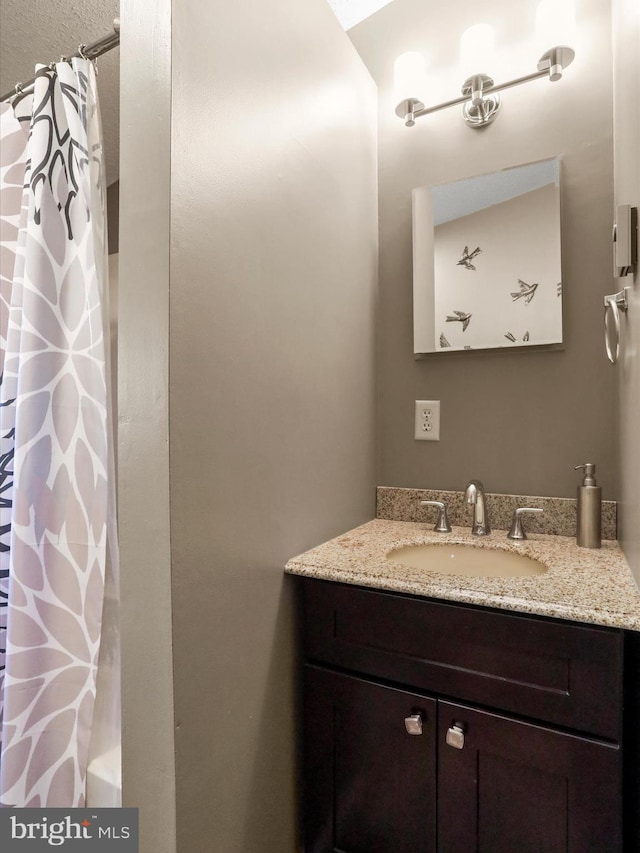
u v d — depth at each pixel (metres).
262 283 1.00
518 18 1.42
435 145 1.53
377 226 1.62
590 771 0.82
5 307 1.18
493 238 1.44
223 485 0.89
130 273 0.81
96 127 1.10
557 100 1.37
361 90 1.50
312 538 1.21
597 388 1.33
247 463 0.95
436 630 0.95
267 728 1.02
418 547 1.30
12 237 1.19
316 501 1.22
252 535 0.97
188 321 0.81
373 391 1.58
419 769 0.97
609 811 0.81
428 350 1.52
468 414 1.49
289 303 1.10
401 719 0.99
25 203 1.10
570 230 1.36
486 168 1.46
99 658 1.05
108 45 1.07
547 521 1.36
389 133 1.60
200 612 0.83
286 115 1.09
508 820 0.89
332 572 1.04
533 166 1.38
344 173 1.38
